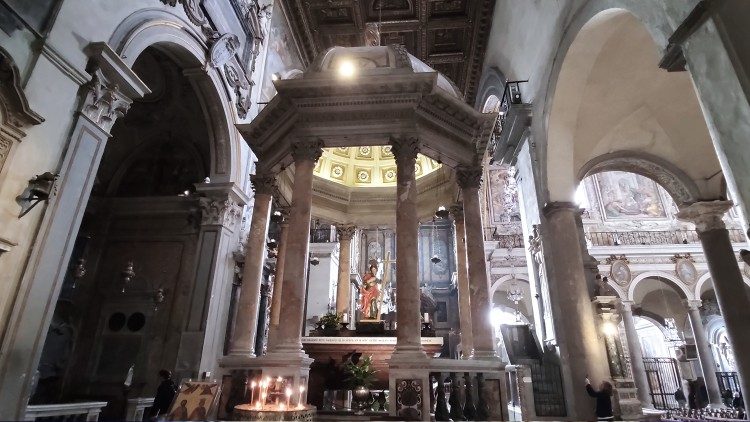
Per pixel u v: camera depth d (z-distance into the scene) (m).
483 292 7.12
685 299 19.09
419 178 10.75
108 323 10.55
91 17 6.42
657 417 8.69
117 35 7.05
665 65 4.62
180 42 8.92
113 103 6.73
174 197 11.23
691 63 4.18
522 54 11.25
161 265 10.93
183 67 9.86
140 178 11.90
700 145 10.16
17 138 5.18
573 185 9.47
